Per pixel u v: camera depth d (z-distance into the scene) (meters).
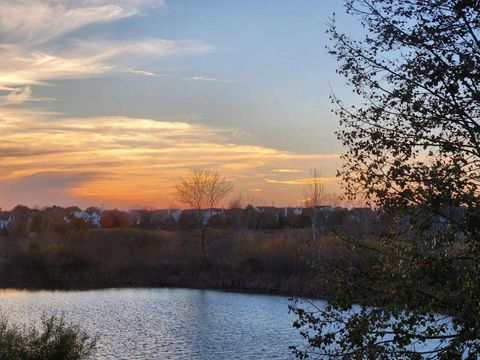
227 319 36.72
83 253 66.44
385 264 7.63
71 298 47.97
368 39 8.57
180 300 46.16
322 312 8.27
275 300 45.22
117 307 42.66
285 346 28.20
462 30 7.86
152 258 65.38
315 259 8.84
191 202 65.19
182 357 26.66
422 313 6.96
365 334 7.66
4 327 19.22
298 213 94.50
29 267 63.47
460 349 7.00
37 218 107.00
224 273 56.50
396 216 7.88
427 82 7.98
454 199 7.13
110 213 120.94
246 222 85.38
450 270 7.08
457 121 7.94
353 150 8.45
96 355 26.97
